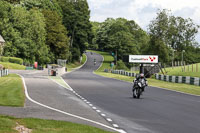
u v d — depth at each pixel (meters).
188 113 21.22
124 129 15.12
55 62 179.62
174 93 39.59
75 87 45.84
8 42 132.12
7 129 12.65
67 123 15.17
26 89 38.16
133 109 22.84
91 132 13.24
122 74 124.06
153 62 96.62
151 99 30.81
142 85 31.22
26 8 166.00
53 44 174.38
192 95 37.34
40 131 12.79
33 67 140.00
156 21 144.38
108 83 58.94
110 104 25.89
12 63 127.06
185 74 84.44
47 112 19.77
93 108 23.05
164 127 15.86
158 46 141.38
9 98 26.19
